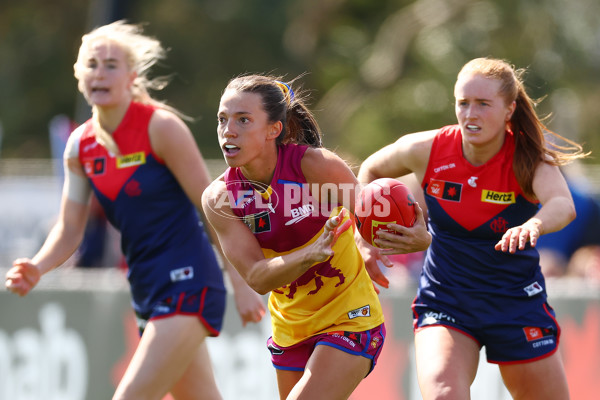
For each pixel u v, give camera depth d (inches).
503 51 2244.1
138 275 694.5
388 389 922.7
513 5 2233.0
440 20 2349.9
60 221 723.4
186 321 672.4
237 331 941.8
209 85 3179.1
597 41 2272.4
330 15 2773.1
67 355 954.7
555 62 2245.3
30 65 3339.1
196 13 3206.2
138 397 647.8
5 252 1253.1
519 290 624.7
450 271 631.8
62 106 3314.5
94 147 698.2
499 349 625.9
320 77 2765.7
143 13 3110.2
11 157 3137.3
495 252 622.2
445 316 626.2
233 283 709.3
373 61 2501.2
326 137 2433.6
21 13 3390.7
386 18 2674.7
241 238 551.5
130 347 948.0
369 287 585.6
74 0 3373.5
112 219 707.4
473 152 617.9
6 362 964.0
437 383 583.2
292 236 558.3
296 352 589.3
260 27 3164.4
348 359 557.3
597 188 1123.9
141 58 702.5
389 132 2336.4
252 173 551.8
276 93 538.9
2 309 964.6
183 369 674.8
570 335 922.7
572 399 916.0
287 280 526.0
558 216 579.2
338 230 522.6
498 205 617.6
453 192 626.5
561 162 609.0
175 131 677.3
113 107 685.3
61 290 960.9
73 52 3348.9
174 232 690.2
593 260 1063.6
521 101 610.5
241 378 936.3
